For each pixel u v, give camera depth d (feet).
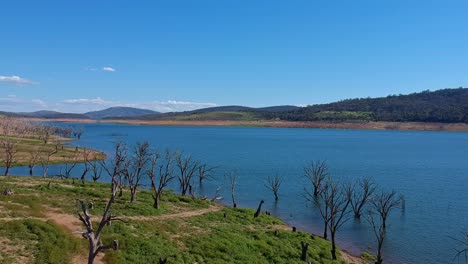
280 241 170.09
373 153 595.88
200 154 561.84
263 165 455.63
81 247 126.00
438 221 231.50
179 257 133.28
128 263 122.31
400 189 322.34
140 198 212.02
